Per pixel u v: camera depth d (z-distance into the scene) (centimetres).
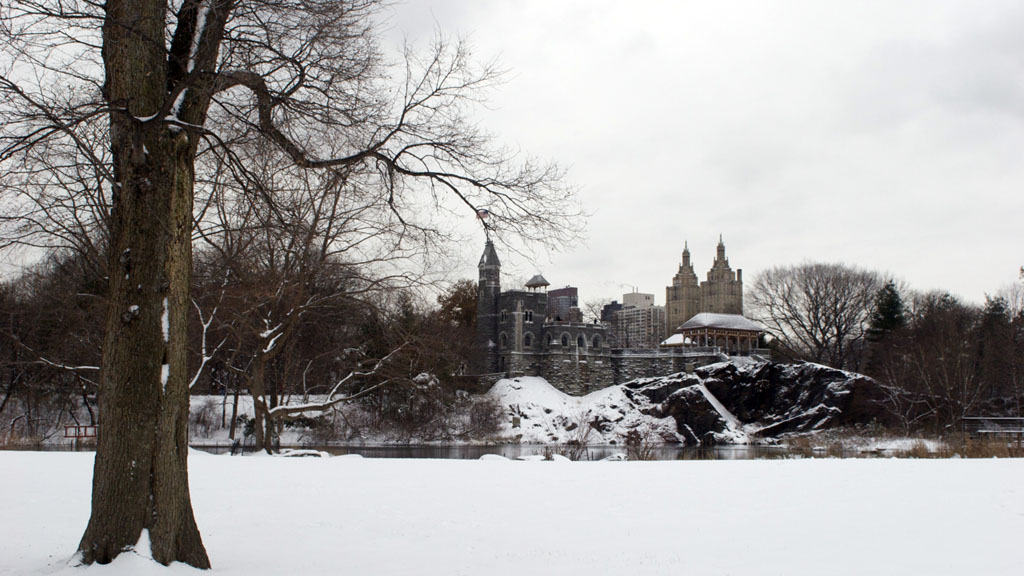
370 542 1244
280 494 1753
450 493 1780
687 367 9475
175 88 994
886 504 1598
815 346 10838
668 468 2367
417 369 5047
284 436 5769
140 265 995
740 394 8394
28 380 5106
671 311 19200
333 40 1259
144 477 971
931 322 8531
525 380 9025
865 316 10194
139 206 1001
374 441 5994
